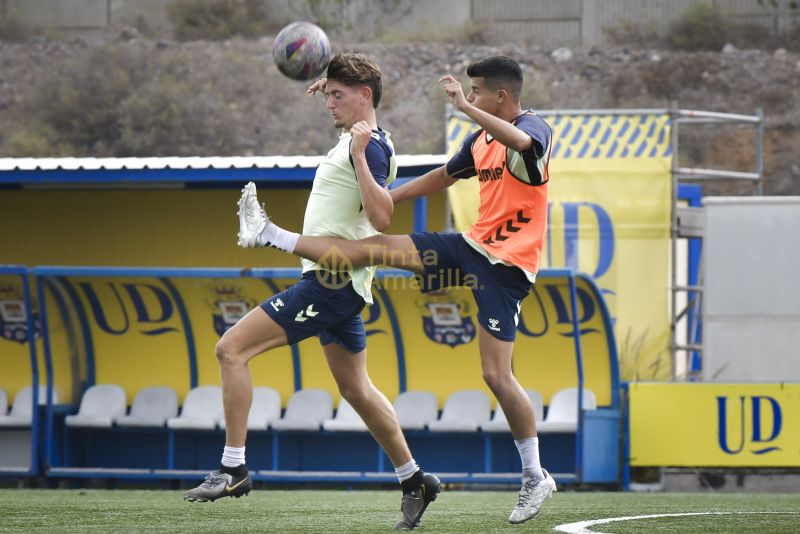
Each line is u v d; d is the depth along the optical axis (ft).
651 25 355.77
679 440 118.83
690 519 69.05
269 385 135.13
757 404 117.80
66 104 325.21
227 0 367.86
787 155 309.22
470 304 128.77
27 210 155.22
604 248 144.25
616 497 98.84
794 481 119.65
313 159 138.10
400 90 324.19
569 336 126.00
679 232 155.63
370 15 364.38
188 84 330.13
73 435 134.72
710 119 153.38
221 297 132.67
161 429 133.90
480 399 127.95
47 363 127.85
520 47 341.41
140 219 153.69
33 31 357.61
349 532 60.70
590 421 118.83
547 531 60.85
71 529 62.44
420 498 61.82
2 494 101.35
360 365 61.41
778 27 355.36
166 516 72.23
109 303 135.03
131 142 315.99
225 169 133.18
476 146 63.05
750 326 128.67
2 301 136.67
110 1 368.89
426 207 145.89
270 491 111.45
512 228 61.00
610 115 145.59
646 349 143.23
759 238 128.88
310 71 64.59
